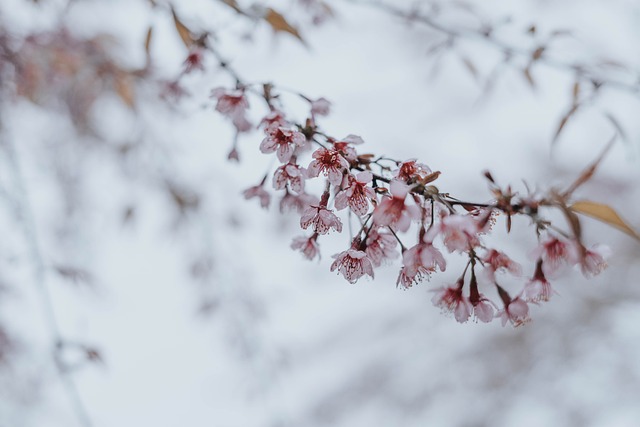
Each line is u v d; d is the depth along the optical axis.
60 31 3.18
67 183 3.81
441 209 1.36
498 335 6.44
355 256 1.39
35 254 2.96
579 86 2.43
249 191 1.72
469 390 6.57
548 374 6.29
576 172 6.07
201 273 4.34
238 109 1.75
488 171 1.33
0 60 3.09
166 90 2.79
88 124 3.71
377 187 1.38
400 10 2.62
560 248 1.41
